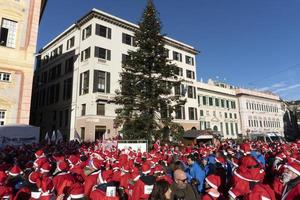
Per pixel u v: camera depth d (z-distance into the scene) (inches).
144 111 975.0
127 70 1061.1
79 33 1525.6
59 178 209.8
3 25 888.3
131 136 919.7
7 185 229.1
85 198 174.9
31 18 944.3
